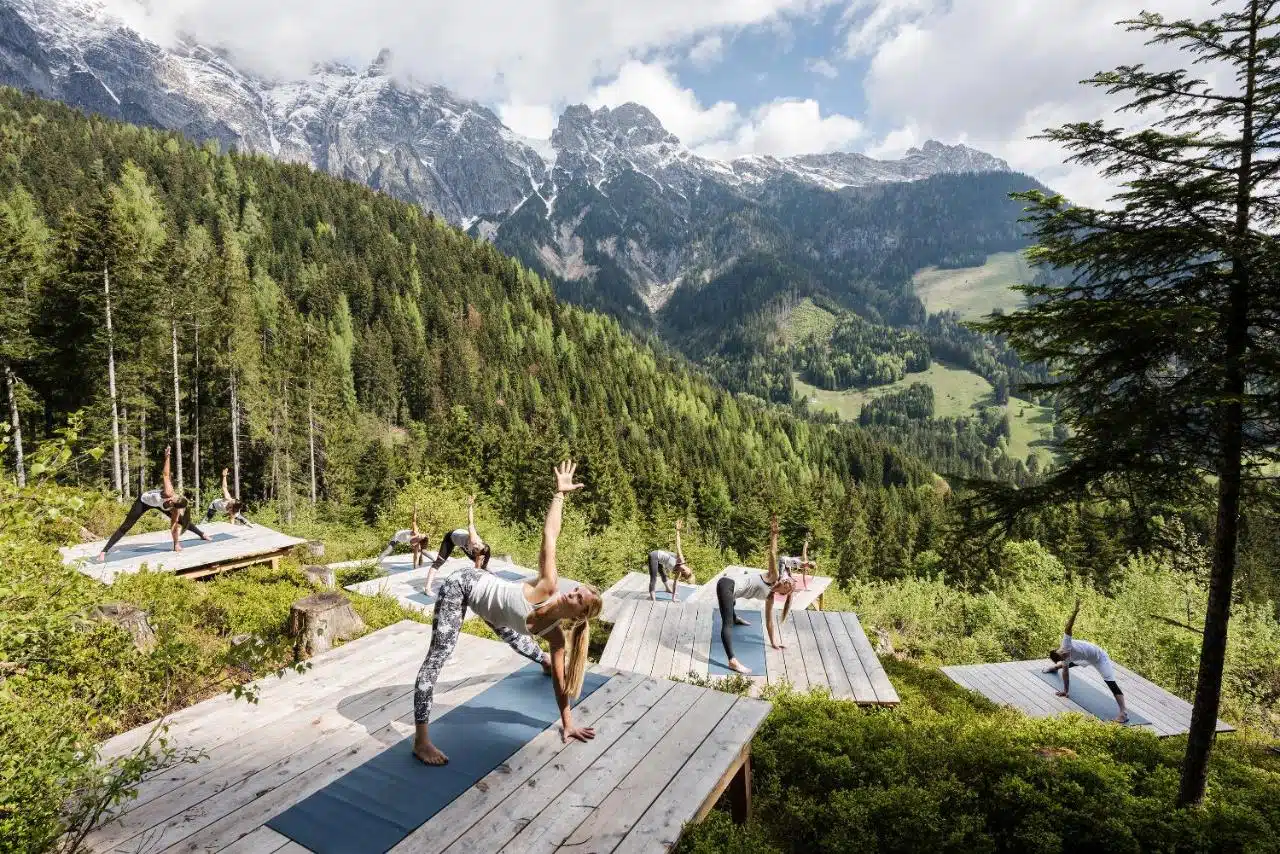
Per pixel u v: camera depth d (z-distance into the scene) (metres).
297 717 4.68
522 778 3.98
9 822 2.74
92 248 26.83
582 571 28.27
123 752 4.12
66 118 131.25
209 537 12.69
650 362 152.00
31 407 25.53
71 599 4.40
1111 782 6.28
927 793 5.67
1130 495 6.15
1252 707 16.38
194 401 37.56
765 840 5.07
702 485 71.38
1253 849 5.36
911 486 111.12
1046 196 6.25
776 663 9.41
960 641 23.62
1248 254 5.20
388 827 3.47
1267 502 5.76
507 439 70.38
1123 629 19.88
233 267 69.62
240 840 3.33
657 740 4.49
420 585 13.40
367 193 156.75
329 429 53.78
